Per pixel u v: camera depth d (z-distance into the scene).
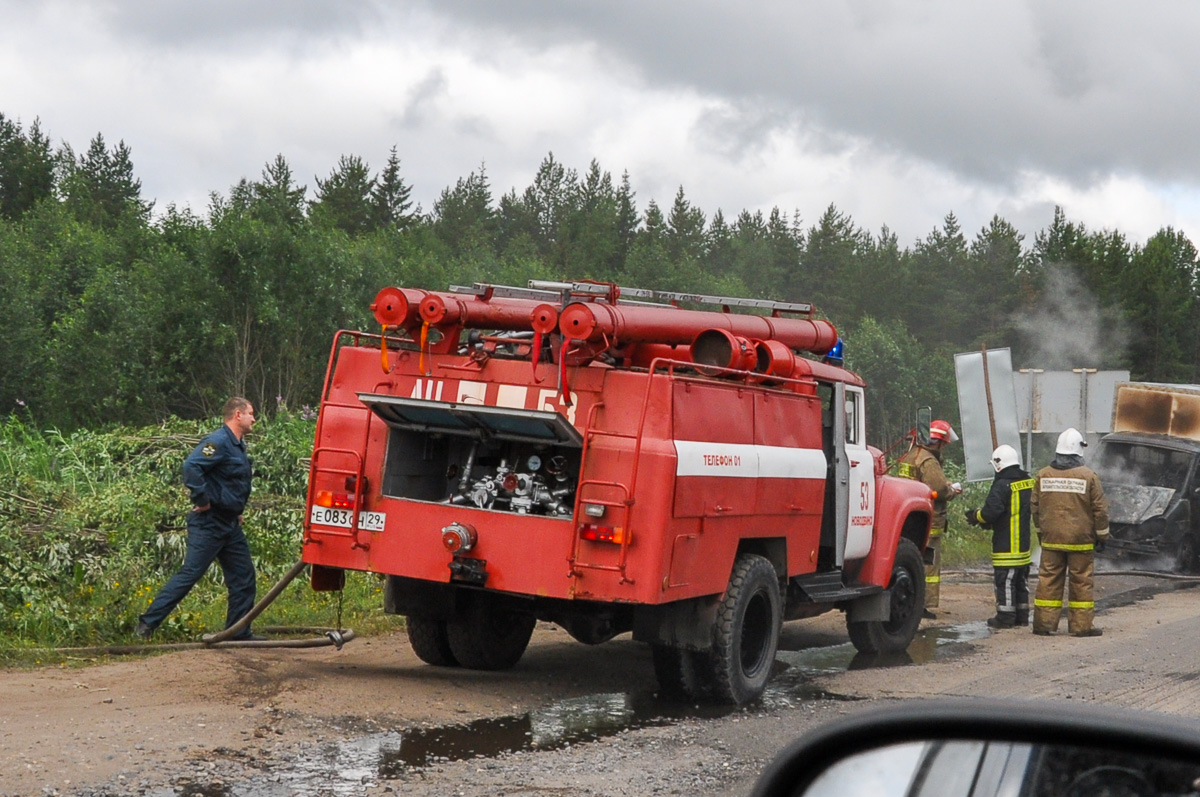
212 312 22.55
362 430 7.94
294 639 9.23
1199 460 20.22
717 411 7.70
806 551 8.86
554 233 96.50
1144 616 13.57
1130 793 2.06
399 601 8.23
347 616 10.48
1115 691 8.27
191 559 8.73
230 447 8.79
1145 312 79.25
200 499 8.55
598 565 7.18
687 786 5.64
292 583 11.16
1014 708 2.25
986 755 2.24
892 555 10.16
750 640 8.16
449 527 7.49
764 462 8.16
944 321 81.75
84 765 5.46
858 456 9.93
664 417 7.21
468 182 92.69
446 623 8.55
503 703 7.52
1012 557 12.35
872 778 2.38
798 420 8.80
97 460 13.95
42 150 82.88
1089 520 11.60
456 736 6.52
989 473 18.44
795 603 9.03
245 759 5.77
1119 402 21.61
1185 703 7.88
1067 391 22.28
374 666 8.58
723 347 8.05
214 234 22.81
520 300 8.25
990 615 13.47
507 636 8.83
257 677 7.62
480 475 8.00
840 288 83.00
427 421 7.74
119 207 91.44
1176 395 21.06
